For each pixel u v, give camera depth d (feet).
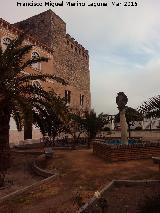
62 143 83.76
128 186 31.68
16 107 38.93
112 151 44.27
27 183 36.88
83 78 150.51
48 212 24.58
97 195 21.62
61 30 127.54
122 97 52.11
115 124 103.91
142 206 22.86
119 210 23.44
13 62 41.32
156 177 33.55
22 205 27.22
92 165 43.21
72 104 132.87
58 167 44.52
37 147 79.61
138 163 42.45
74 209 24.62
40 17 122.31
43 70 104.27
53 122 52.39
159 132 85.81
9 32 86.94
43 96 44.60
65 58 129.70
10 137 83.61
